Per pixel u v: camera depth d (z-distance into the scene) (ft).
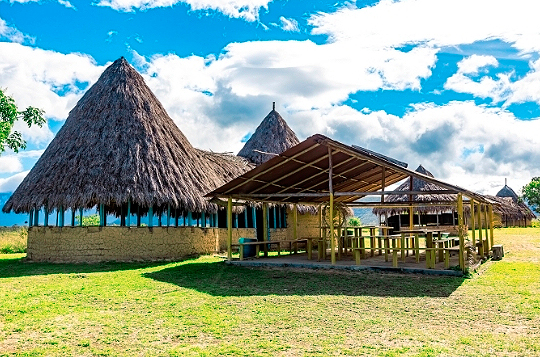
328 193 42.04
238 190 47.67
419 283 33.47
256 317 23.97
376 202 57.98
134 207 68.54
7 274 41.27
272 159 41.09
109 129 53.06
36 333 21.49
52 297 29.63
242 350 18.63
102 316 24.49
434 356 17.76
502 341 19.67
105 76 59.77
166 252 52.70
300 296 29.30
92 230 49.49
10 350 19.04
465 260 40.47
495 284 32.94
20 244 73.46
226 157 78.07
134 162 50.49
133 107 55.88
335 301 27.71
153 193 49.16
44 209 51.16
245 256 52.70
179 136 60.95
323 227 49.98
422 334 20.83
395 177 59.93
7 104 68.74
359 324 22.50
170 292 31.01
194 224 63.26
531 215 171.01
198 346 19.31
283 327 22.08
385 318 23.67
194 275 38.86
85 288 32.63
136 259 50.44
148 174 50.39
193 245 56.29
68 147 52.75
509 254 56.70
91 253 49.21
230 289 32.07
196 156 63.10
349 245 61.16
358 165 48.52
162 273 40.11
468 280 34.55
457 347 18.89
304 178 49.11
